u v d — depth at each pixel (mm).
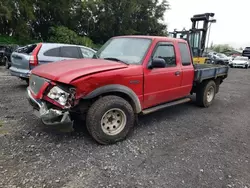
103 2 28438
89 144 3373
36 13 23109
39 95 3141
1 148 3100
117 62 3691
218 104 6445
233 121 4914
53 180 2498
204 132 4152
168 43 4332
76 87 2977
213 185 2557
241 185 2582
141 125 4328
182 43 4793
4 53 13297
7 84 7859
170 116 5004
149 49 3912
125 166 2852
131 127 3641
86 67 3291
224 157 3219
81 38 24547
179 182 2582
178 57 4570
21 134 3568
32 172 2615
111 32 30203
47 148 3188
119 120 3502
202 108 5859
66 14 24984
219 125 4590
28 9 20219
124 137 3553
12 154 2969
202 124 4590
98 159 2980
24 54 6734
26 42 21062
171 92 4480
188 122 4660
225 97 7555
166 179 2623
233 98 7473
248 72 18969
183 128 4293
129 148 3336
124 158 3043
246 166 3006
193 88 5762
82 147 3273
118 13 29188
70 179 2533
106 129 3383
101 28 29234
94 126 3227
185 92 4961
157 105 4316
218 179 2674
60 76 3041
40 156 2969
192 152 3316
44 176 2557
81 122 4090
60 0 23891
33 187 2365
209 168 2902
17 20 19969
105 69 3279
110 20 29047
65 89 3023
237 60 25031
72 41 23312
